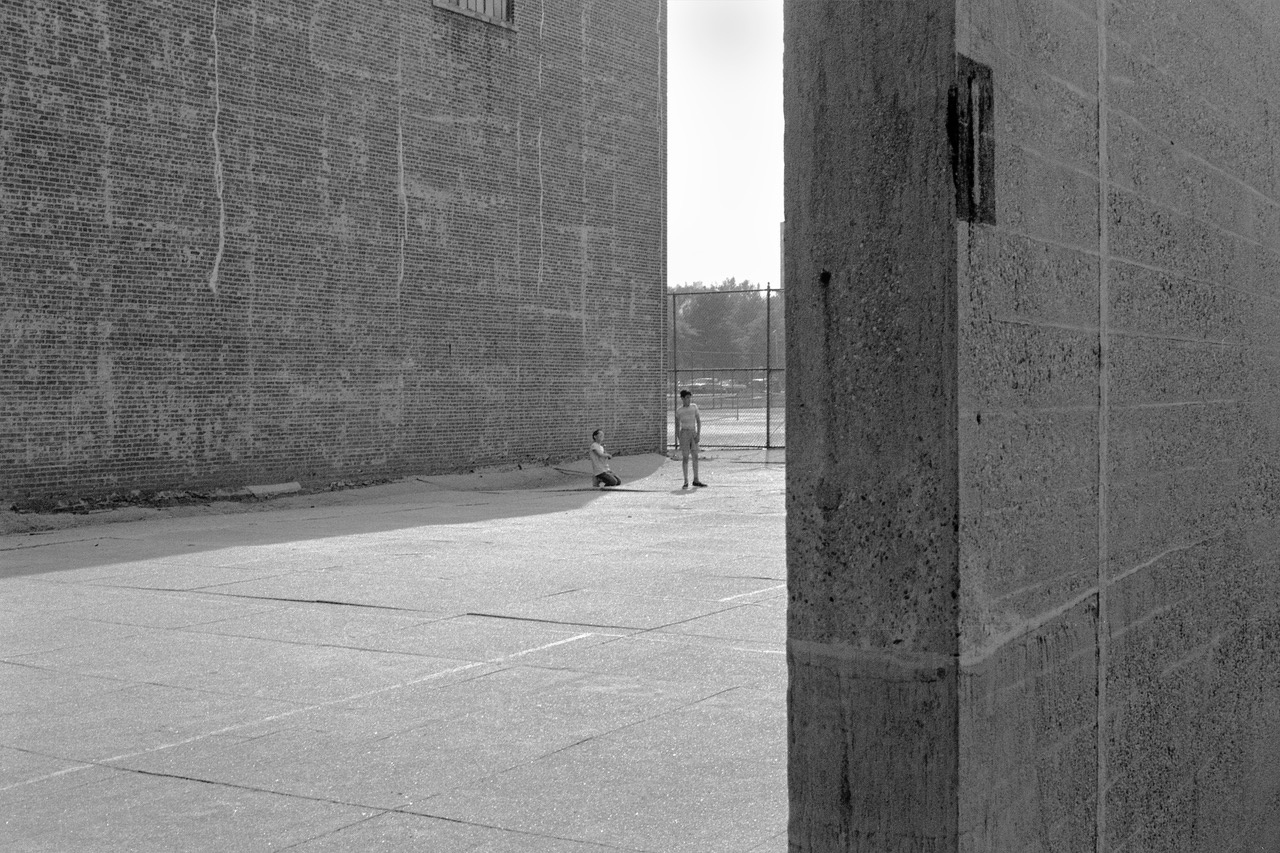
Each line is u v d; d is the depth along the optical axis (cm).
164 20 1886
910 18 221
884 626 226
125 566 1239
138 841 449
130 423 1836
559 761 539
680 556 1272
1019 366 237
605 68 2789
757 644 794
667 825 453
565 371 2680
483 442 2481
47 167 1734
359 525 1653
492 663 748
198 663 766
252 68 2020
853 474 230
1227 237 360
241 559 1285
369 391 2234
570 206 2694
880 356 226
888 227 225
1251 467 387
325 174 2150
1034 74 243
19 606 997
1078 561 264
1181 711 328
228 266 1981
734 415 5725
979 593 222
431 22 2366
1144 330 301
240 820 470
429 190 2359
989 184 224
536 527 1602
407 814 471
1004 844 231
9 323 1691
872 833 228
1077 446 263
